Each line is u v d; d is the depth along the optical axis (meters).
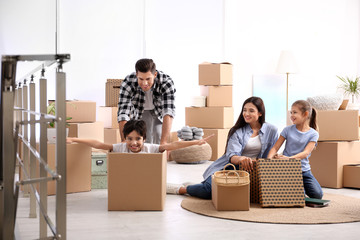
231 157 3.47
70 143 3.75
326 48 7.91
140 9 6.53
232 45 7.25
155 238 2.48
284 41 7.65
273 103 7.54
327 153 4.23
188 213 3.07
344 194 3.91
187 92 6.95
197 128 6.00
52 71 5.79
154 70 3.61
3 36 5.57
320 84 7.87
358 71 8.10
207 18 7.07
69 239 2.45
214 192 3.23
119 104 3.89
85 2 6.11
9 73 1.68
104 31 6.27
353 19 8.08
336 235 2.55
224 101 6.47
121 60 6.40
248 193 3.11
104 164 4.01
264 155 3.68
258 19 7.45
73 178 3.78
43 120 1.70
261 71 7.50
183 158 5.85
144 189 3.13
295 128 3.69
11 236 1.76
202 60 7.05
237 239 2.46
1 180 1.78
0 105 1.75
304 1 7.77
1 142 1.76
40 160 1.76
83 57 6.14
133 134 3.28
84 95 6.17
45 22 5.81
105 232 2.60
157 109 3.96
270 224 2.79
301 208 3.22
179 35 6.86
